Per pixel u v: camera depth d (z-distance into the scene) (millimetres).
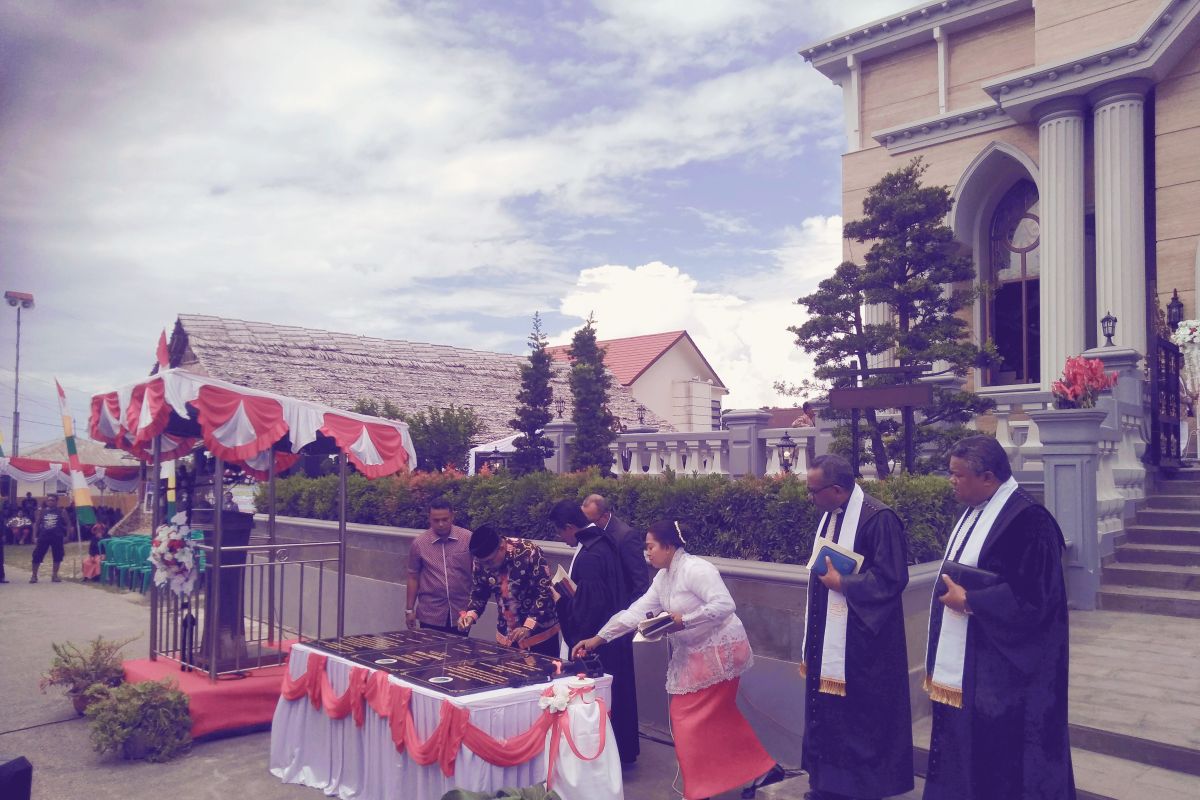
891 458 9375
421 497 9859
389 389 19203
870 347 9578
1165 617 7223
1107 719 4785
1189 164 12750
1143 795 4121
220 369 16984
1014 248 15195
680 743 4816
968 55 15844
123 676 7090
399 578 9398
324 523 10609
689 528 6969
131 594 14664
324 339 20531
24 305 19672
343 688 5215
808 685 4316
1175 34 12055
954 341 9539
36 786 5453
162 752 5941
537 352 13477
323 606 10516
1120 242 12625
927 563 6090
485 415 19797
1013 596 3369
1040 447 9195
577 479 8469
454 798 3881
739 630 4930
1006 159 14695
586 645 4977
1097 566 7660
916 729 5285
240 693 6465
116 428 7566
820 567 4234
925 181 15430
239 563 6938
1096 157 12992
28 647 9906
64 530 16703
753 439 9977
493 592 6070
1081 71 12852
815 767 4230
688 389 35906
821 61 17531
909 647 5496
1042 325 13539
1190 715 4828
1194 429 12820
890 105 16891
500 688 4500
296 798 5242
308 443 7098
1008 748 3381
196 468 7469
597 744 4434
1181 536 8281
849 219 16828
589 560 5715
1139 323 12516
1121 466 9109
